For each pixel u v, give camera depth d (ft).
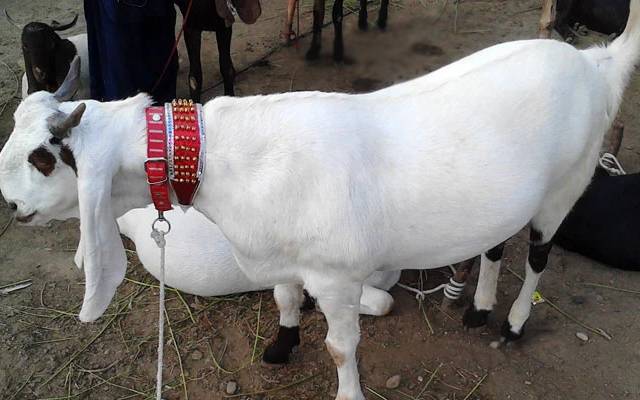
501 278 12.43
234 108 7.75
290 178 7.63
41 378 10.84
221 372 10.85
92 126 7.20
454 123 8.05
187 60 19.30
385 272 11.43
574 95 8.64
